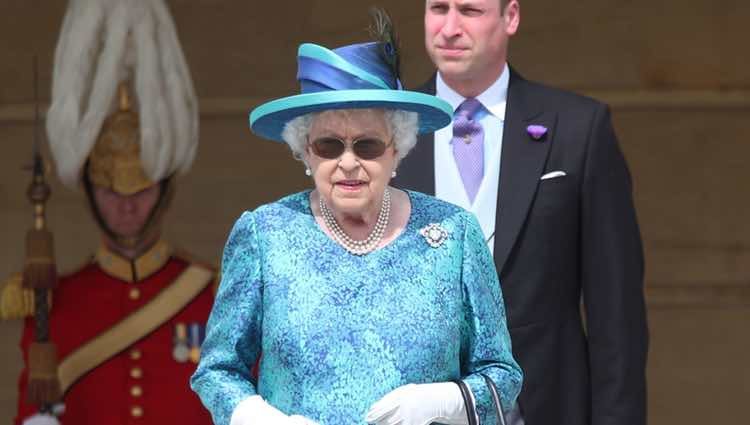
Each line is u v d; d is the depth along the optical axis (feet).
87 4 76.48
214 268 77.71
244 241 54.29
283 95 98.78
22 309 75.41
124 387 75.20
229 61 98.63
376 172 53.16
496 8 67.72
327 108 53.01
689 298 100.73
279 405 53.16
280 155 98.94
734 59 100.32
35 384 73.92
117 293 76.28
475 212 68.03
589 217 68.13
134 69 76.54
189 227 98.43
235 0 98.63
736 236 100.99
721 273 100.94
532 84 69.82
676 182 100.89
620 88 100.12
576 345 68.44
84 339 75.66
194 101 77.56
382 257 53.62
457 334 53.78
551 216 67.67
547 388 67.31
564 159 68.18
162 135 75.66
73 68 76.02
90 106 75.66
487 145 68.69
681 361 100.73
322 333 52.70
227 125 98.73
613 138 69.31
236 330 53.98
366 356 52.60
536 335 67.26
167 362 75.66
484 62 67.87
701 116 100.68
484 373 54.08
